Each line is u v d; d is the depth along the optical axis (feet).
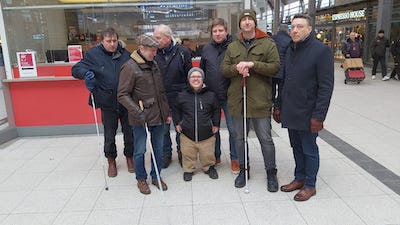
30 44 16.88
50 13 17.07
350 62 29.96
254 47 9.35
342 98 23.81
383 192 9.60
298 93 8.72
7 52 15.71
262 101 9.52
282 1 73.10
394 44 31.35
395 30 38.09
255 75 9.48
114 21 17.54
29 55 15.51
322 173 10.98
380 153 12.78
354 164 11.69
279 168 11.58
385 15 36.70
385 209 8.71
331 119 18.13
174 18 17.08
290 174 11.07
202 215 8.70
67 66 15.84
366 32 43.68
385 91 26.00
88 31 17.72
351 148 13.38
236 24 16.38
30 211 9.19
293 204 9.10
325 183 10.25
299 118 8.83
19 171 12.00
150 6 17.15
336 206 8.92
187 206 9.18
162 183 10.36
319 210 8.75
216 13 16.56
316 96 8.66
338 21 52.37
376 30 38.65
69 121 16.31
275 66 9.18
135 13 17.37
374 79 32.45
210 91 10.82
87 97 16.07
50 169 12.12
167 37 10.68
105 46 10.57
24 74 15.65
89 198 9.82
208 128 10.69
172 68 10.94
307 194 9.28
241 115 9.85
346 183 10.22
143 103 9.41
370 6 42.88
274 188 9.84
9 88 15.79
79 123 16.38
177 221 8.45
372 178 10.53
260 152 13.21
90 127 16.43
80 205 9.44
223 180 10.77
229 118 11.07
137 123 9.32
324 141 14.33
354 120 17.84
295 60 8.74
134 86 9.33
